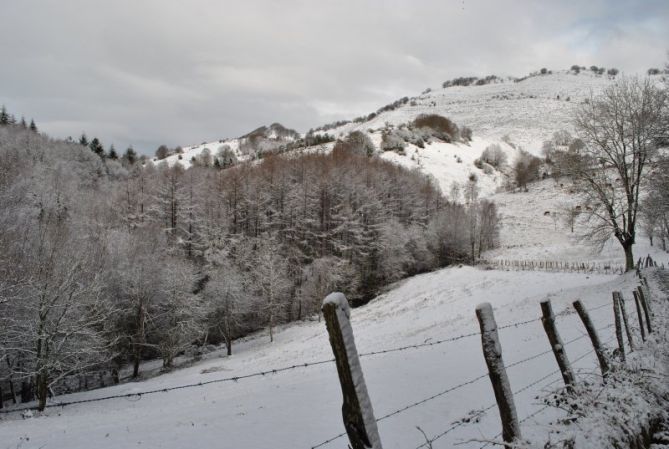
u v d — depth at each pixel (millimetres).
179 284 44062
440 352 19547
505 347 17359
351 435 3174
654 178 30578
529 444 4785
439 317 35125
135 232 50625
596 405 6426
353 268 63031
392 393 12938
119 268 40406
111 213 57469
